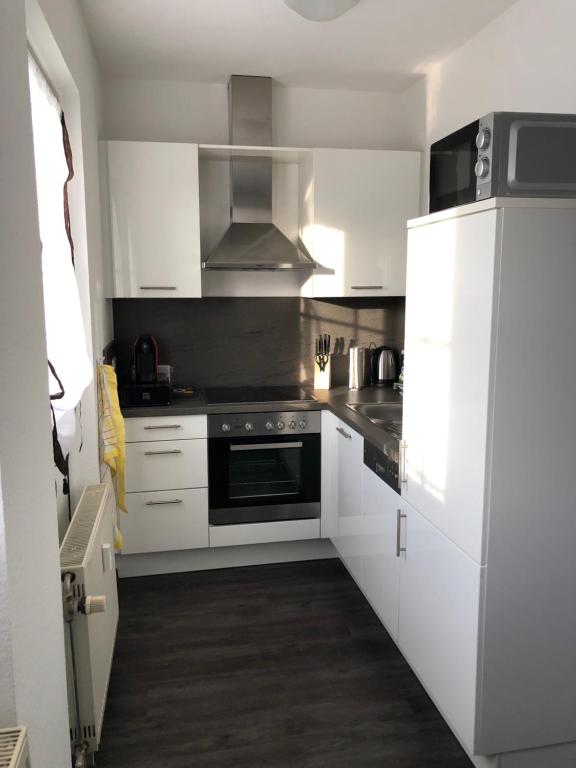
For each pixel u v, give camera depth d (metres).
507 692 1.85
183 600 3.11
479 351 1.75
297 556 3.56
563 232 1.68
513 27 2.63
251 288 3.78
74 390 2.05
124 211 3.24
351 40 2.97
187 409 3.22
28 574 1.19
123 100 3.51
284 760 2.06
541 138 1.68
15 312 1.15
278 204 3.75
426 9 2.65
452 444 1.92
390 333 3.96
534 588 1.82
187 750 2.10
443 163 2.01
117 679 2.48
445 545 1.98
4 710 1.07
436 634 2.08
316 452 3.42
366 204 3.47
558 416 1.76
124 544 3.28
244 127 3.48
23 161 1.25
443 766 2.03
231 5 2.58
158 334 3.72
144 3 2.55
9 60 1.15
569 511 1.80
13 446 1.11
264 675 2.50
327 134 3.73
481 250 1.72
